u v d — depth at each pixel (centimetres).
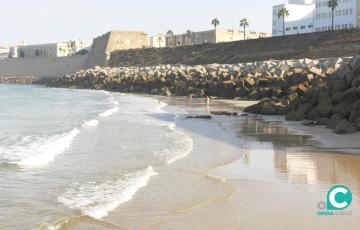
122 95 6625
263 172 1379
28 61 15938
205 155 1692
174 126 2642
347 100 2530
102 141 2073
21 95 6881
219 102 4669
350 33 8131
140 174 1362
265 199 1073
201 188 1188
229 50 10144
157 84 7112
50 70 15212
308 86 3334
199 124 2738
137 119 3094
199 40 14150
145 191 1161
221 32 13562
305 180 1264
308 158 1595
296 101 3064
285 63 5584
